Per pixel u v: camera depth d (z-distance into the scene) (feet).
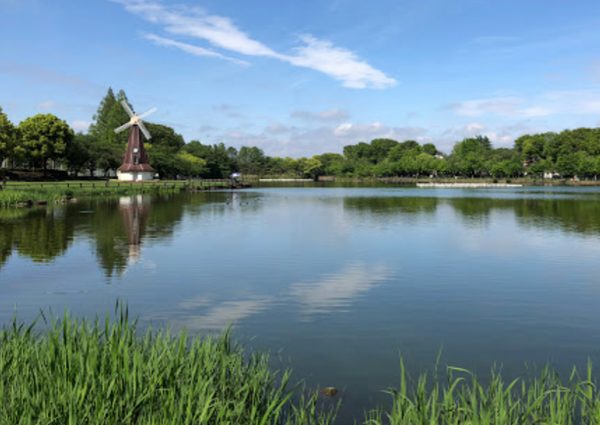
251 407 17.85
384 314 33.73
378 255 57.47
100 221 91.97
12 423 14.92
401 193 227.20
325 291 40.22
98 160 302.25
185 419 15.15
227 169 446.60
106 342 19.11
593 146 399.24
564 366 24.59
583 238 71.20
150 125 403.54
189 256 56.18
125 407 15.67
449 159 450.71
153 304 35.88
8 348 19.99
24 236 70.79
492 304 36.45
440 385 22.15
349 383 22.43
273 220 97.86
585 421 17.89
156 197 181.27
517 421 16.74
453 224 90.12
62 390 16.14
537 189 273.75
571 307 35.58
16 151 232.53
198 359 18.45
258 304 36.17
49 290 39.86
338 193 228.22
